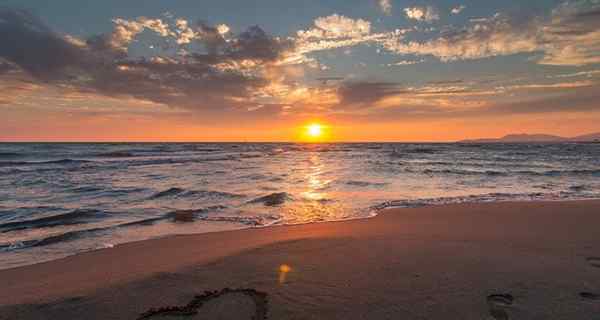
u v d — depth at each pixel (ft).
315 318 9.61
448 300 10.62
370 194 38.63
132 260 15.94
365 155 142.00
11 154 117.39
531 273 12.78
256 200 34.04
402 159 110.83
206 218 26.48
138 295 11.25
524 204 30.53
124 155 124.88
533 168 74.08
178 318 9.77
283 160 107.14
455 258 14.55
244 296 11.03
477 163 90.48
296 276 12.57
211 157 119.24
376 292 11.19
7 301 11.11
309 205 31.91
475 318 9.57
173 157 115.96
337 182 49.37
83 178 53.11
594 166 79.41
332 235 18.97
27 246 19.04
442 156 130.52
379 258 14.56
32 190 40.68
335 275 12.67
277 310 10.04
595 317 9.57
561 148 220.64
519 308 10.12
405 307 10.21
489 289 11.39
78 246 19.06
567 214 25.57
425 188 43.52
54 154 121.39
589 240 17.75
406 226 21.95
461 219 24.23
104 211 28.78
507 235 18.94
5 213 27.94
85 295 11.35
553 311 9.93
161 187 43.32
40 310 10.42
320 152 178.09
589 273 12.80
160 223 24.84
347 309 10.09
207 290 11.50
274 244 16.87
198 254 16.24
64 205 31.53
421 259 14.43
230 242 18.83
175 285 11.94
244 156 130.72
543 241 17.53
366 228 21.40
